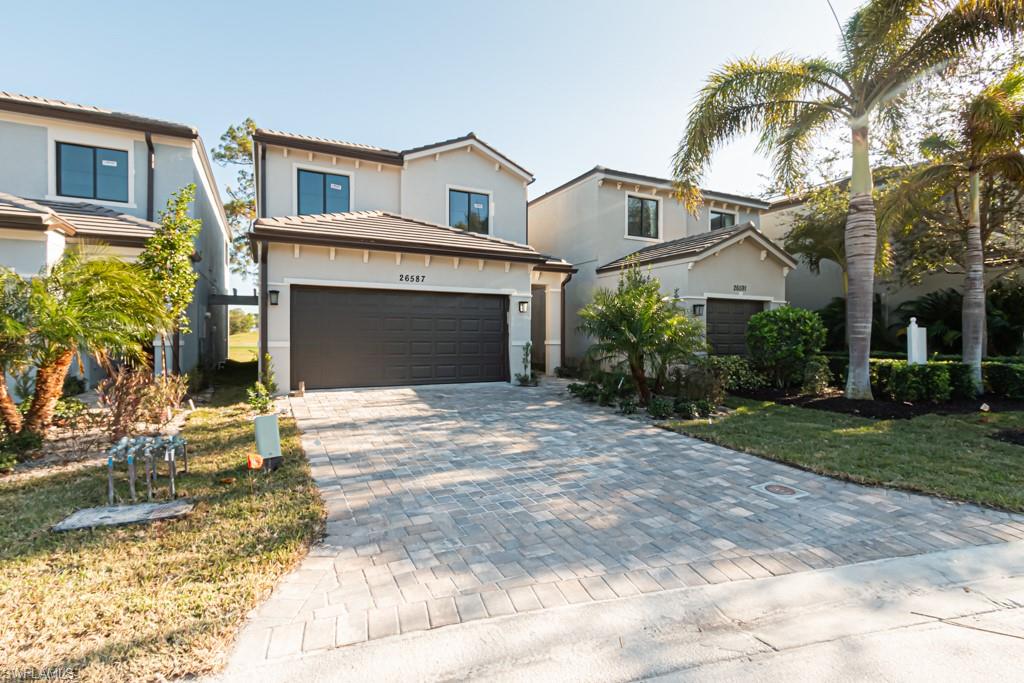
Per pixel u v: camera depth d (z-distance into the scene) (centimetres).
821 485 555
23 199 1159
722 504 496
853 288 1075
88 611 294
